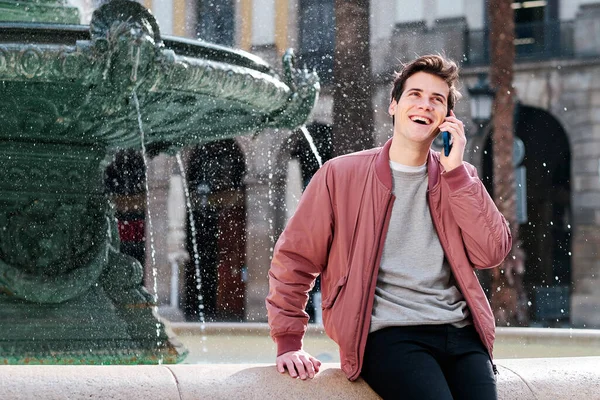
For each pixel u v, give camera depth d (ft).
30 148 18.38
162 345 19.04
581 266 94.73
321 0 96.99
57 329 18.17
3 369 8.41
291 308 10.18
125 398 8.42
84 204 19.06
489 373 9.55
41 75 16.11
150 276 88.33
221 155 92.22
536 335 29.43
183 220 90.74
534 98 99.14
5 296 18.13
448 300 10.05
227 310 92.48
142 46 16.24
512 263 74.59
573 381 9.92
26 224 18.42
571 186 96.99
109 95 16.92
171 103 18.01
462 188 9.92
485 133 89.97
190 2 100.99
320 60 95.14
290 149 92.07
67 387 8.30
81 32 16.24
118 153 66.33
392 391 9.32
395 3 94.89
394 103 10.62
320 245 10.29
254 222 92.27
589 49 97.71
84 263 18.79
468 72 95.81
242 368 9.45
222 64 17.85
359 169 10.30
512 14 80.53
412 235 10.17
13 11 19.33
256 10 99.55
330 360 25.08
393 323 9.68
